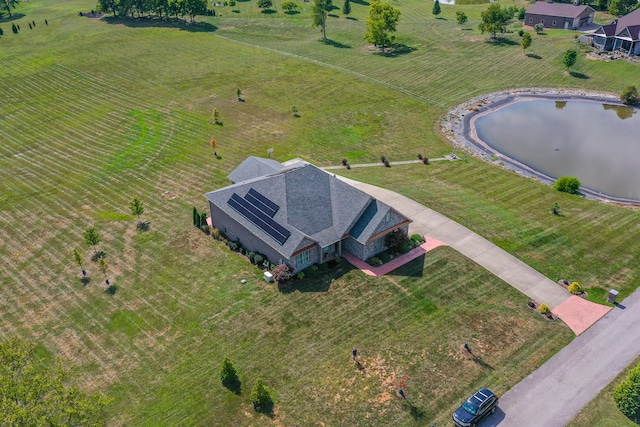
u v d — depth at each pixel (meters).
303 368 36.91
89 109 87.56
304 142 76.12
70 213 58.03
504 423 32.62
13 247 52.12
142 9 139.75
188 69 105.69
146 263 48.97
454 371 36.38
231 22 140.50
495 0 173.62
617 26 110.19
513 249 49.53
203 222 53.97
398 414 33.31
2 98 91.94
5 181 65.44
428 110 88.81
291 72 104.50
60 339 40.25
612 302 42.47
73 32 129.12
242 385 35.69
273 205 47.38
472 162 70.75
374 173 66.38
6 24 137.75
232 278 46.41
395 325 40.47
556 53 111.75
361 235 46.34
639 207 59.28
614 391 33.94
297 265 45.69
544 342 38.69
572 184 61.81
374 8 115.44
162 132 78.88
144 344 39.50
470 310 41.91
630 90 89.69
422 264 47.31
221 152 72.56
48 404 28.08
